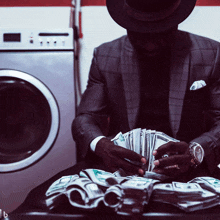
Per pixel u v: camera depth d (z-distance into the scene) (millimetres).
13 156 1366
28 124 1390
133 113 946
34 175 1342
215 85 966
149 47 829
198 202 574
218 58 968
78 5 1631
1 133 1382
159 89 966
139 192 552
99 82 1034
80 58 1630
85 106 1005
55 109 1360
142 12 774
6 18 1579
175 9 779
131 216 557
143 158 715
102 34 1636
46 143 1350
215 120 960
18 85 1365
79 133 918
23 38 1400
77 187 579
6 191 1326
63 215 575
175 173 733
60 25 1575
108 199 561
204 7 1622
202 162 853
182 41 979
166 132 969
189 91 954
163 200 597
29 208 628
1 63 1379
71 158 1359
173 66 945
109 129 1042
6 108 1384
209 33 1625
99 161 926
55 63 1397
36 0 1601
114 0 815
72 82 1396
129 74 964
